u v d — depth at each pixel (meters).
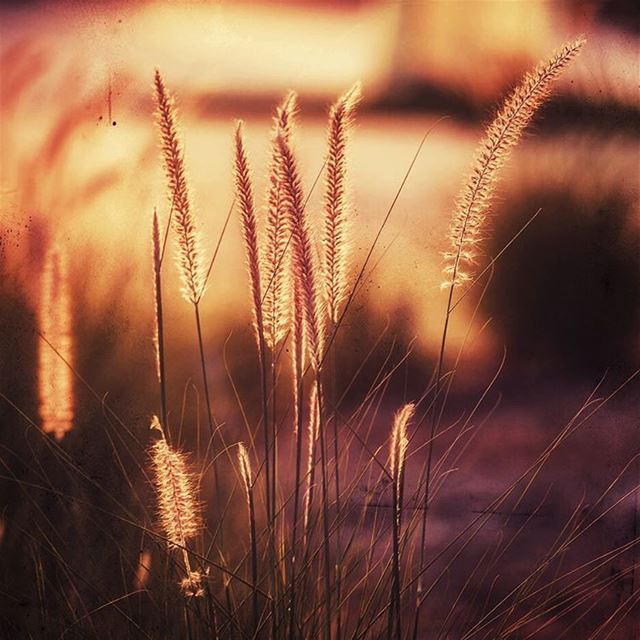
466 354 3.22
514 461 2.86
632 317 3.33
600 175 3.71
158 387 2.61
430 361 3.18
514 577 2.46
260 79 3.93
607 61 3.91
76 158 2.99
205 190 3.51
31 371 2.47
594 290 3.33
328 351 2.00
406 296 3.10
